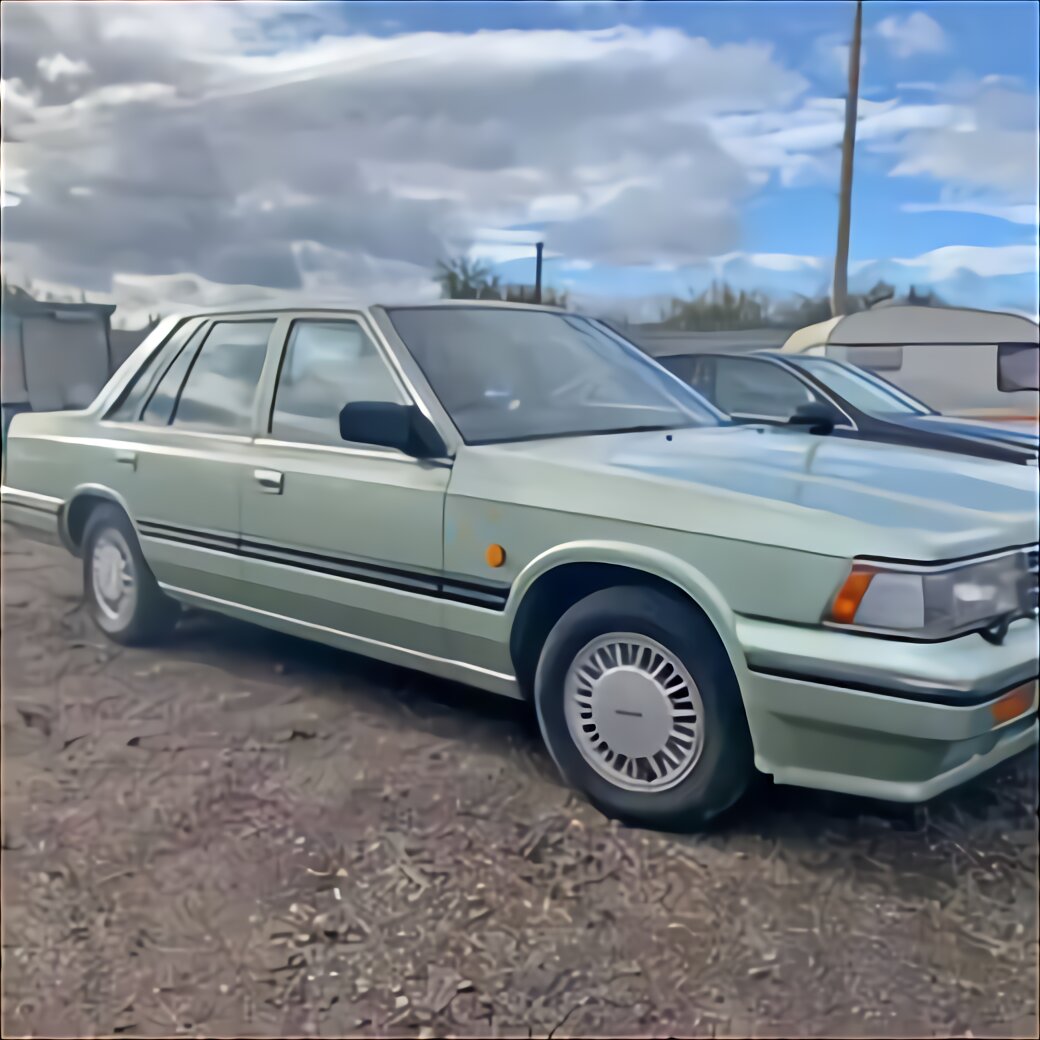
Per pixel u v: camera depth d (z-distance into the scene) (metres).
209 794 2.35
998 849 2.14
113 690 2.85
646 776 2.20
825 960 1.83
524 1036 1.70
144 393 3.20
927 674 1.83
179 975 1.84
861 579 1.90
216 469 2.92
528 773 2.45
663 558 2.09
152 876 2.10
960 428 3.22
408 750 2.55
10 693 2.82
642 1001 1.76
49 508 3.38
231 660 3.10
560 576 2.30
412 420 2.54
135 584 3.18
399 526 2.51
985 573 1.96
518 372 2.83
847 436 3.30
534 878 2.06
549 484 2.28
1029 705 2.00
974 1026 1.69
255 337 2.97
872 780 1.93
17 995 1.79
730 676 2.05
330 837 2.20
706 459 2.39
